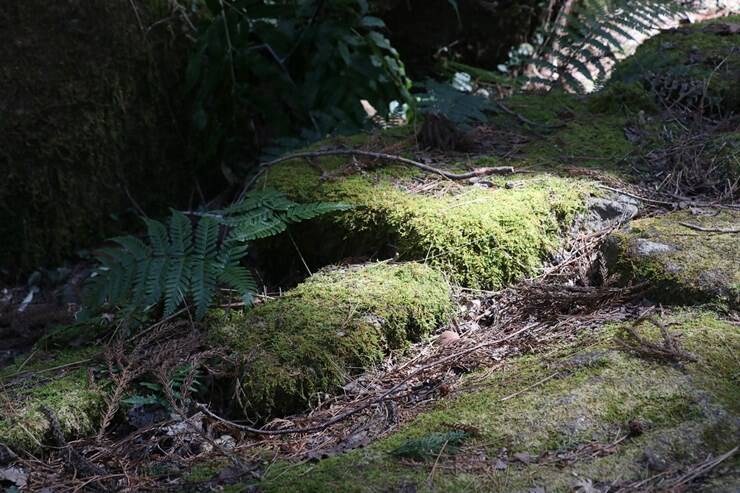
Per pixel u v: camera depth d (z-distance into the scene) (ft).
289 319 10.28
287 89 16.22
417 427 8.30
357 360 9.92
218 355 9.87
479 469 7.48
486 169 12.71
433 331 10.61
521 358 9.51
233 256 11.33
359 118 16.44
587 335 9.59
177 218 11.64
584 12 16.25
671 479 7.08
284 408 9.55
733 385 8.19
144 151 15.74
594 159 13.21
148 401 9.45
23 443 8.91
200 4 16.66
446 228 11.30
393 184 12.73
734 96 14.60
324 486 7.41
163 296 11.55
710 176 12.55
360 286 10.78
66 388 9.70
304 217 11.70
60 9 14.62
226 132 16.44
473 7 20.30
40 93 14.51
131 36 15.31
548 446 7.70
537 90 17.44
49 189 14.73
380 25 16.53
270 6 16.06
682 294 9.80
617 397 8.13
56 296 14.01
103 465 8.88
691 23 19.33
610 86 15.37
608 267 10.89
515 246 11.16
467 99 14.65
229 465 8.36
